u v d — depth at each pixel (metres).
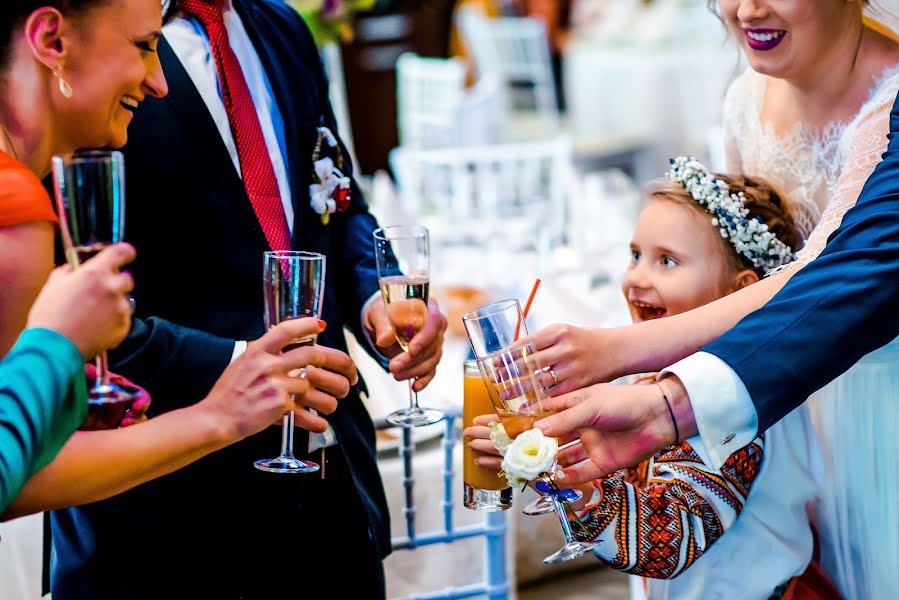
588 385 1.56
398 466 2.35
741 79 2.09
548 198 4.59
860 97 1.80
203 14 1.74
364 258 2.00
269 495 1.75
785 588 1.77
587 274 3.12
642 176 7.23
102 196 1.19
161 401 1.66
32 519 2.32
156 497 1.70
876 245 1.47
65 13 1.33
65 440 1.18
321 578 1.87
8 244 1.26
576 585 2.80
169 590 1.73
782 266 1.75
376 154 7.32
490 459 1.63
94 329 1.17
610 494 1.63
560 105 8.61
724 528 1.69
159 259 1.72
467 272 3.13
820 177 1.92
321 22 3.23
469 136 5.36
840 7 1.74
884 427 1.77
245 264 1.74
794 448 1.77
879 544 1.80
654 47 7.30
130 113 1.46
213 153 1.71
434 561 2.43
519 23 7.40
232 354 1.65
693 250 1.84
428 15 7.48
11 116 1.34
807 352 1.44
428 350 1.79
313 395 1.52
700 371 1.43
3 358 1.31
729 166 2.20
